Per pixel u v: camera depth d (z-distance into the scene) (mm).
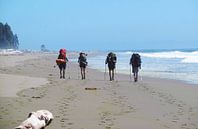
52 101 16422
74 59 74062
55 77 29312
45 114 8625
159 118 13148
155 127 11758
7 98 16891
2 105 15023
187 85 24047
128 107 15336
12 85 22109
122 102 16594
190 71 37531
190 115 13766
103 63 55562
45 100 16641
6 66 42906
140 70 39750
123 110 14609
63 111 14102
